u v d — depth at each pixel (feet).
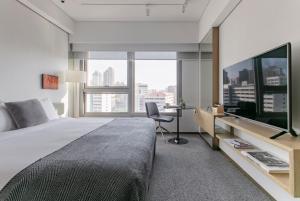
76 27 17.31
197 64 18.08
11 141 6.22
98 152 5.01
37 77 12.65
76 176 4.03
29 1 11.10
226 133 11.51
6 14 10.11
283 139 5.35
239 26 10.32
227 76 10.54
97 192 3.94
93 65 18.51
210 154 11.96
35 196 3.90
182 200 6.84
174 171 9.33
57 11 14.25
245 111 8.09
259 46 8.25
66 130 8.07
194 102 18.15
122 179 4.02
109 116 18.49
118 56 18.29
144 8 14.79
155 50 17.75
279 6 6.82
